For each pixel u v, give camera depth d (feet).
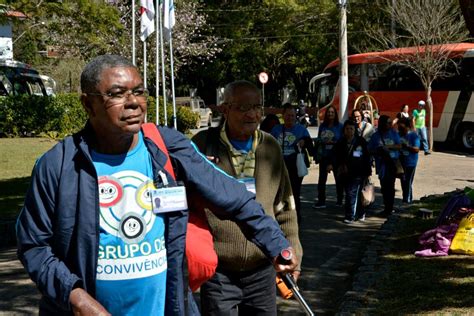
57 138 83.15
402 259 22.71
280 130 28.53
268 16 132.16
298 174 28.27
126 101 7.73
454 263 21.58
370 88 86.84
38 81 100.17
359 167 32.14
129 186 7.85
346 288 20.97
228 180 8.79
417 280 19.76
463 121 77.05
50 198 7.65
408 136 36.45
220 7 133.80
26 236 7.68
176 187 8.02
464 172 54.85
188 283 8.49
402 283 19.54
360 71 87.66
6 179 48.93
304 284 21.44
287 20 130.82
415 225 28.71
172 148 8.37
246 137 12.42
